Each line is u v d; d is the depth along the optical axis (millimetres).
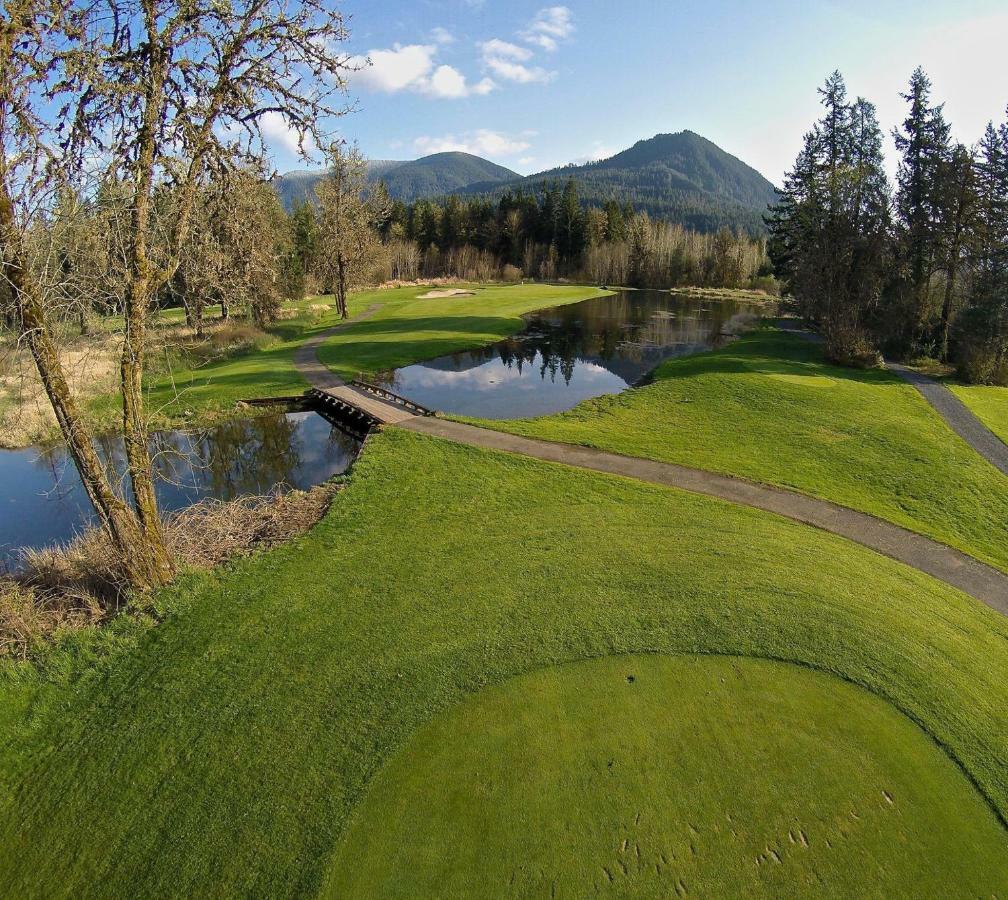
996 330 32156
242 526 15203
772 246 58312
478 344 42656
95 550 12953
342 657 10227
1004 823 7582
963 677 9938
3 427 24312
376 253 72938
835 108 47688
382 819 7504
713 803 7695
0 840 7445
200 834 7398
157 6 9781
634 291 87750
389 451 20203
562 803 7684
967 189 35562
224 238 12180
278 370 32656
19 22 8602
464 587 12148
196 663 10148
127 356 11031
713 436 22172
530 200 112125
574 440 21312
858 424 23484
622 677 9766
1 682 9766
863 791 7910
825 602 11641
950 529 15805
